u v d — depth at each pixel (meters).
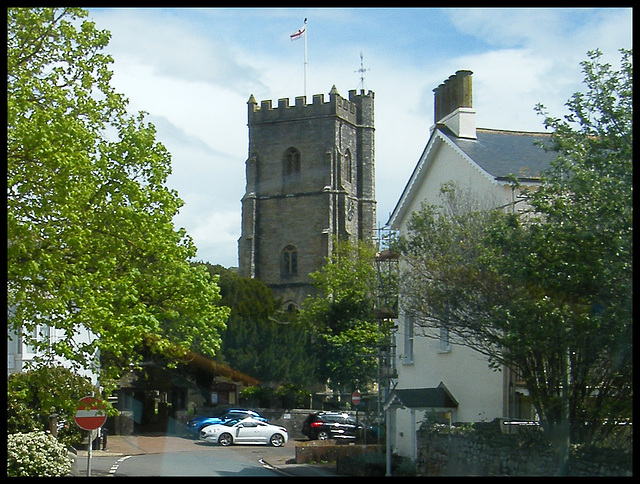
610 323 12.85
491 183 20.06
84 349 15.55
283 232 74.56
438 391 22.09
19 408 21.72
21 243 14.30
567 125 13.99
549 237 13.29
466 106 25.00
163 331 18.05
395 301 24.48
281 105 76.44
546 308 13.38
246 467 19.47
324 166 74.88
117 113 17.62
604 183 13.15
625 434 14.15
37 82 15.78
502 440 16.56
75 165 14.60
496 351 16.89
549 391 14.70
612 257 12.65
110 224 16.45
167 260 17.55
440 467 19.05
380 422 26.11
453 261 16.70
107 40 17.67
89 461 17.95
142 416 23.27
